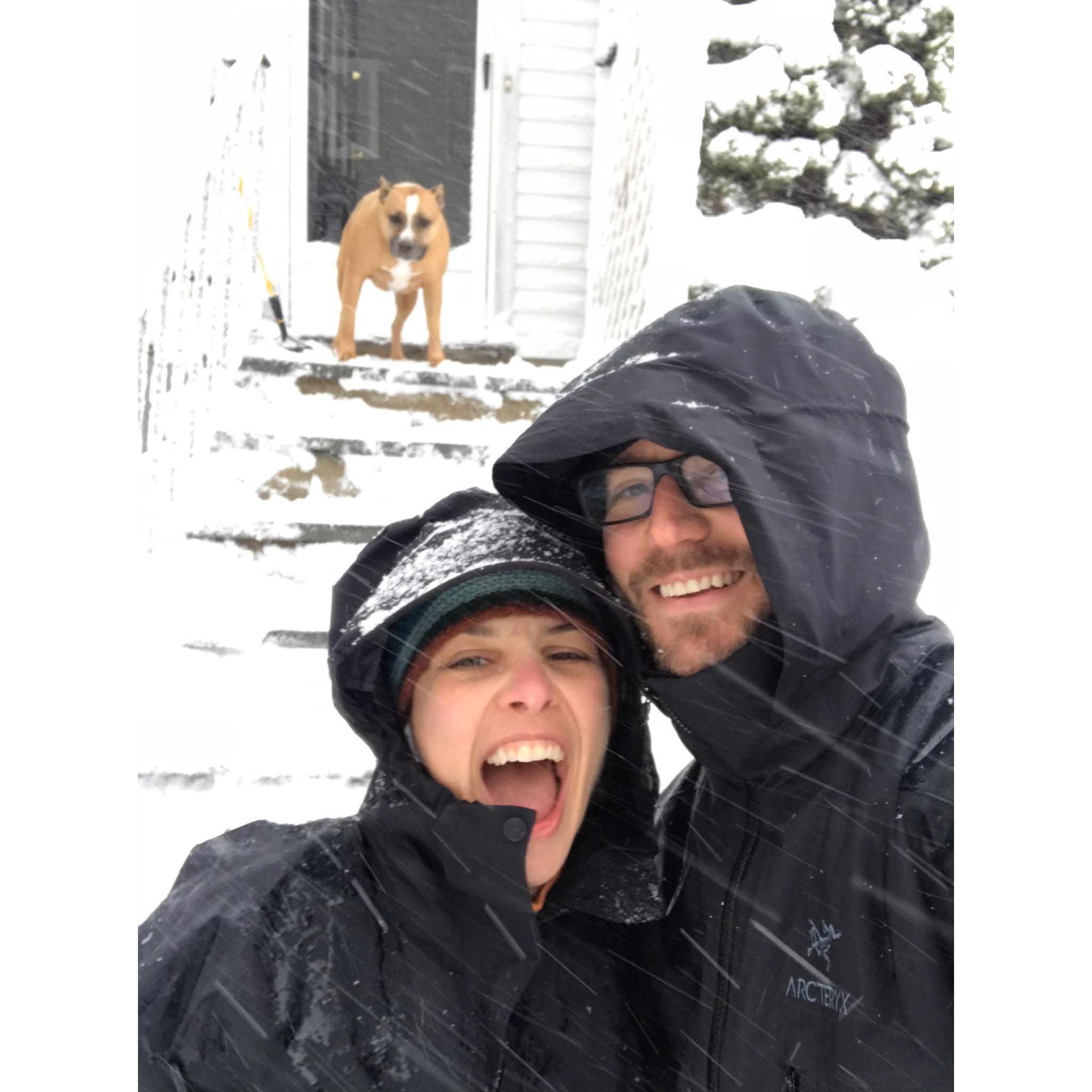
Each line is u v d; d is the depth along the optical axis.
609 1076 1.26
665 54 3.82
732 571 1.35
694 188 3.75
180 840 2.21
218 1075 1.17
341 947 1.25
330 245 5.21
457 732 1.32
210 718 2.46
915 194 3.75
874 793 1.23
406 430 3.66
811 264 3.71
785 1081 1.24
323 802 2.38
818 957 1.24
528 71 5.24
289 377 3.74
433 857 1.27
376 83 5.23
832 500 1.26
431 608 1.33
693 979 1.33
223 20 4.16
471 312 5.27
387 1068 1.17
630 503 1.38
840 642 1.25
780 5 3.76
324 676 2.66
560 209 5.31
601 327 4.86
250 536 2.94
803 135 3.75
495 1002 1.23
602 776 1.45
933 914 1.19
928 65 3.79
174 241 3.18
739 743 1.28
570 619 1.34
